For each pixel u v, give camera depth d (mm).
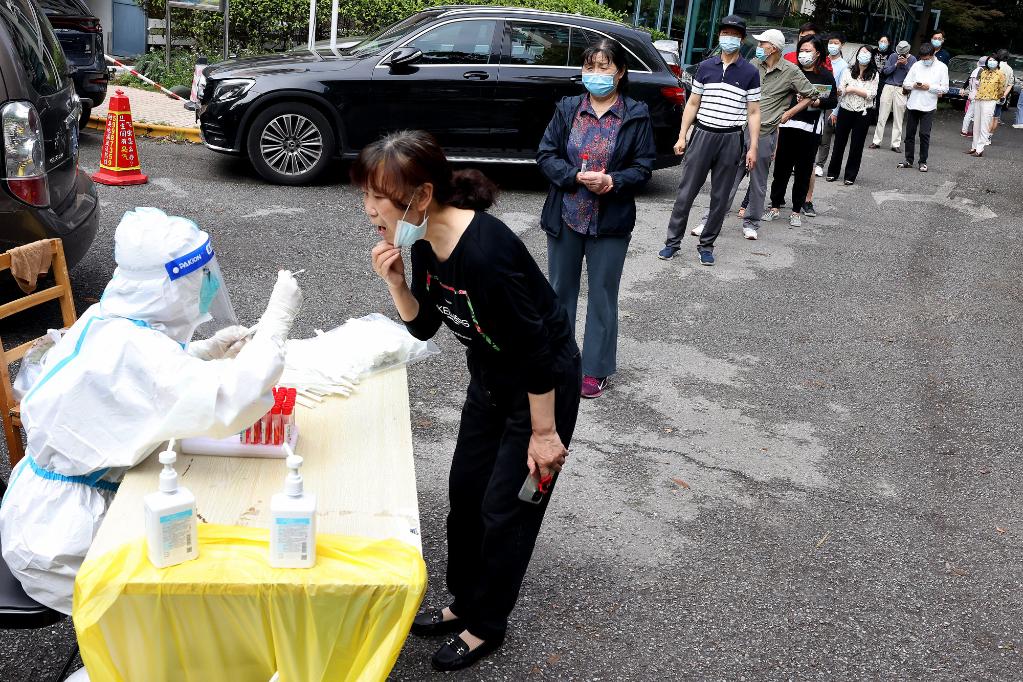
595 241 4914
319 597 2146
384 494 2484
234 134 9016
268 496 2445
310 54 9508
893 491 4496
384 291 6504
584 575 3643
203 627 2172
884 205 10836
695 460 4621
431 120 9328
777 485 4457
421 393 5047
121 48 16828
